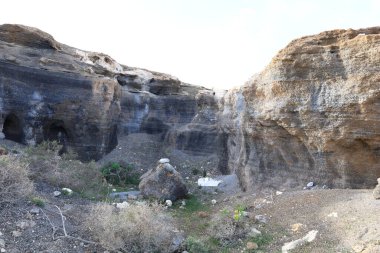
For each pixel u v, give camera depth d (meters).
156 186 11.09
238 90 15.27
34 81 14.66
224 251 6.77
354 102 8.34
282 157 10.75
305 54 9.51
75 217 7.55
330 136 8.98
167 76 24.36
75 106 15.68
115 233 6.46
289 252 6.18
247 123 11.92
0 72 13.72
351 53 8.58
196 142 19.11
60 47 18.58
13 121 14.34
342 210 7.30
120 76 20.48
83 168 11.55
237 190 12.46
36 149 11.59
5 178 7.42
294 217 7.82
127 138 19.56
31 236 6.19
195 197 11.88
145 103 20.72
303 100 9.54
